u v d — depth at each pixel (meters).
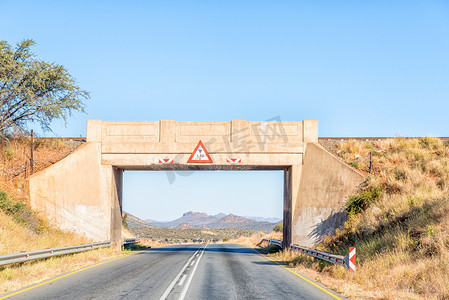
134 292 10.16
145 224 173.62
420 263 12.05
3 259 12.65
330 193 24.75
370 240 17.55
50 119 29.56
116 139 27.25
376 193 22.45
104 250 23.31
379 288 10.95
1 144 28.70
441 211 15.34
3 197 22.69
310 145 26.52
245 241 53.66
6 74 27.75
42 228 23.06
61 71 29.52
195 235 88.06
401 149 28.83
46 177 25.41
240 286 11.50
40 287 10.89
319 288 11.32
